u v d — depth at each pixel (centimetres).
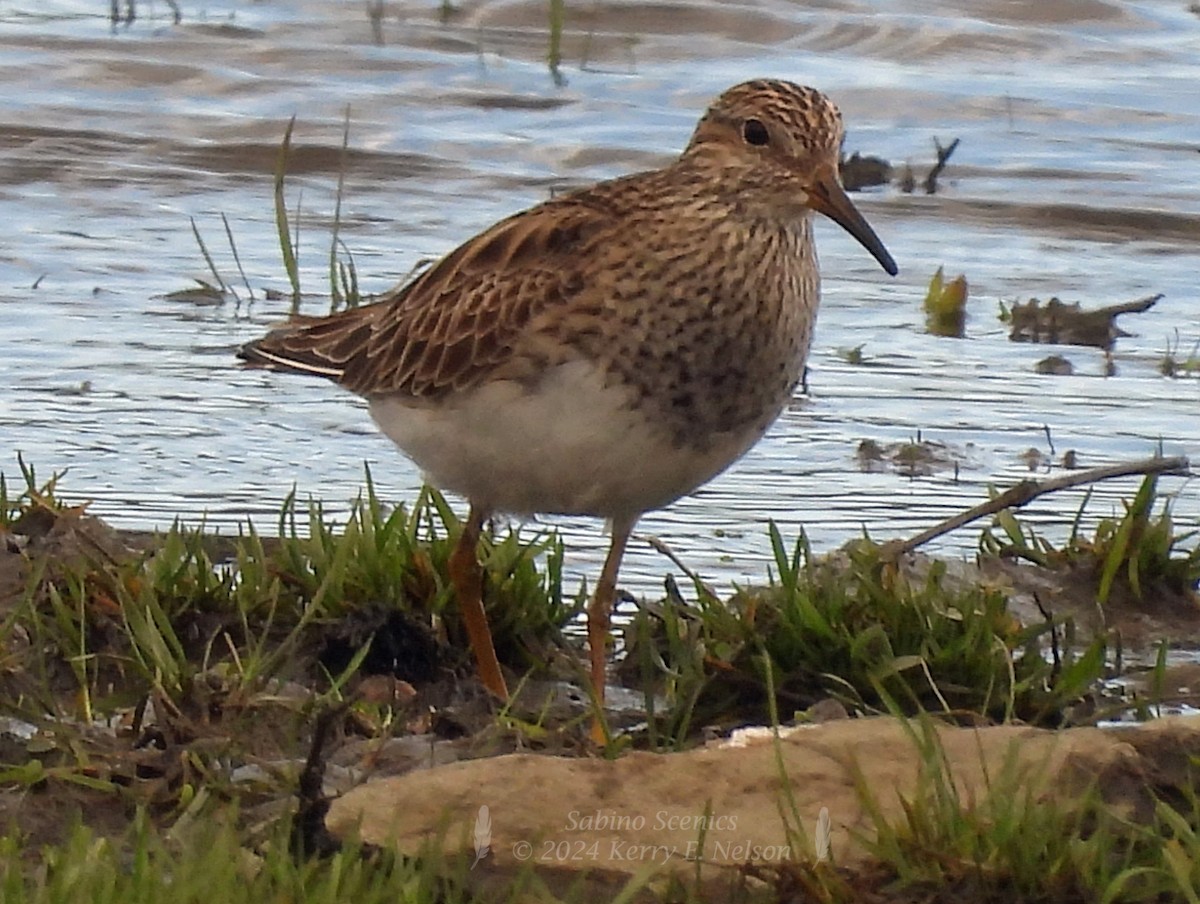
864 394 1616
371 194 2084
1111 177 2100
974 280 1895
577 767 852
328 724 866
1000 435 1530
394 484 1409
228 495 1375
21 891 742
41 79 2288
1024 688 1065
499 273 1071
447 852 812
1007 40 2420
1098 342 1752
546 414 1052
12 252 1905
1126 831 813
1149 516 1274
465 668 1112
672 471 1072
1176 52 2402
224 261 1900
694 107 2273
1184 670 1130
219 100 2269
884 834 789
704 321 1047
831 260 1939
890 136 2195
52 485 1255
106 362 1642
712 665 1076
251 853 821
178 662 1012
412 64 2353
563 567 1274
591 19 2470
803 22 2462
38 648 1037
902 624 1092
